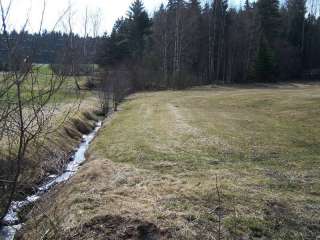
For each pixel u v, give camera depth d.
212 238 7.01
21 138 3.30
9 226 8.20
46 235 7.06
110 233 7.23
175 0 59.84
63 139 17.80
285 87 50.03
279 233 7.36
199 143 15.74
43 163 6.97
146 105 31.44
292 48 66.88
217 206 8.27
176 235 7.07
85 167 12.17
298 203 8.77
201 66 61.69
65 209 8.52
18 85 3.11
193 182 10.30
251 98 32.44
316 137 16.77
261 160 13.00
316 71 66.50
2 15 3.03
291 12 74.69
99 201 8.78
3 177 3.61
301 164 12.41
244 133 17.97
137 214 7.86
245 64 62.59
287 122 21.28
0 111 3.34
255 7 70.31
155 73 52.22
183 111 27.06
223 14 62.62
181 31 54.12
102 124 25.23
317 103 26.73
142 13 69.69
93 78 39.84
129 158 13.47
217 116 24.27
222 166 12.20
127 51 61.94
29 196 9.51
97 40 58.59
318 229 7.57
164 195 9.20
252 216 7.94
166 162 12.70
